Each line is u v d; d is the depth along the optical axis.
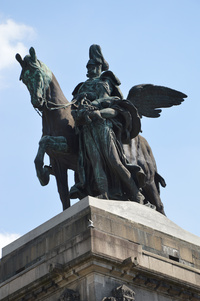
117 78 42.91
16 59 41.47
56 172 41.97
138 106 43.91
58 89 42.41
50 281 34.53
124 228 36.31
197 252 38.78
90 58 44.25
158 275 35.00
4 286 36.91
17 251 38.19
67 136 41.16
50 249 36.34
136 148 43.94
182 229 39.62
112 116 40.53
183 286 35.84
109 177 40.41
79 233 35.34
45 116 41.78
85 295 33.22
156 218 38.88
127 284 34.25
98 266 33.34
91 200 36.31
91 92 42.34
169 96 44.03
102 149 39.97
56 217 37.22
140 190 41.28
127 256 34.81
